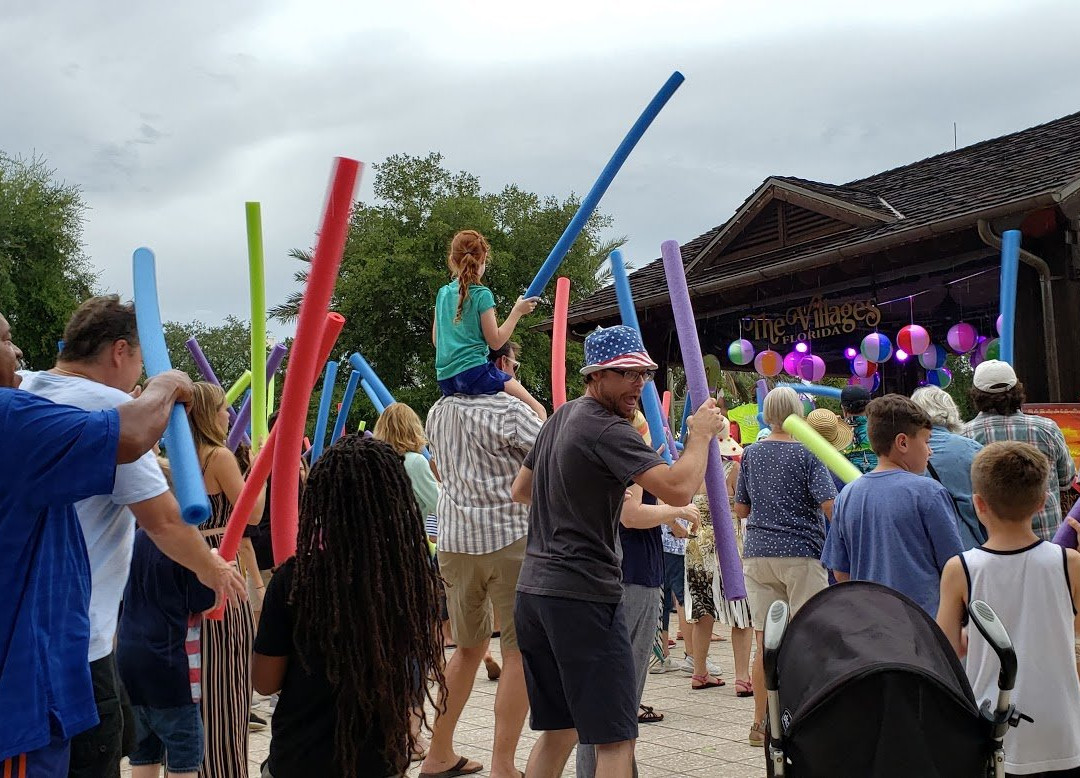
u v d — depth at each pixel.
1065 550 3.07
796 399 5.56
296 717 2.46
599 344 3.36
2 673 2.17
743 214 13.82
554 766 3.47
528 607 3.32
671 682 7.13
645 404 4.09
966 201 10.64
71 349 2.95
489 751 5.13
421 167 35.34
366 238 33.12
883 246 11.03
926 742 2.20
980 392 4.95
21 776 2.20
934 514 3.68
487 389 4.66
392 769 2.45
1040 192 9.34
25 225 32.28
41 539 2.27
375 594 2.41
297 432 2.85
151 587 3.61
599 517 3.26
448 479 4.58
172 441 2.42
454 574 4.53
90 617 2.77
